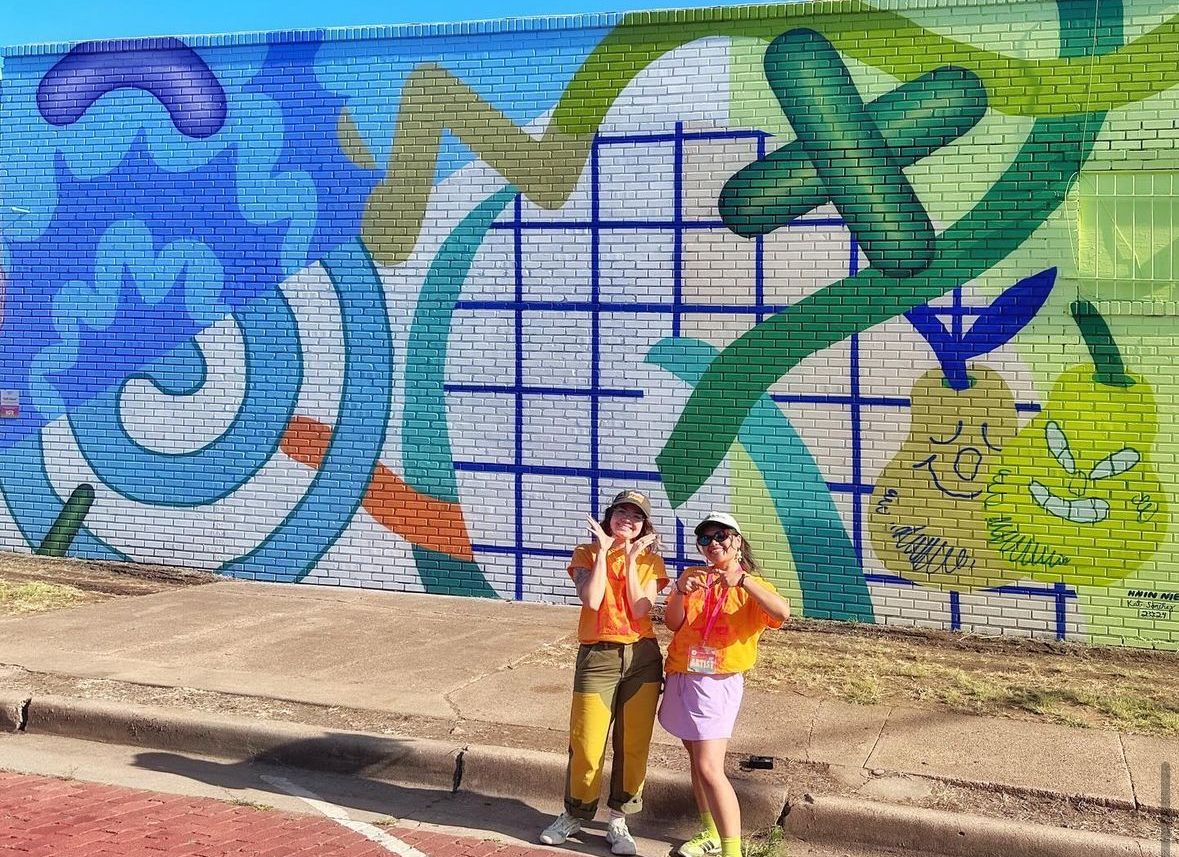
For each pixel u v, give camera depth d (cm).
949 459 891
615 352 967
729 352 939
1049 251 869
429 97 1003
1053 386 869
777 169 923
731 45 931
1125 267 857
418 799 594
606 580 537
